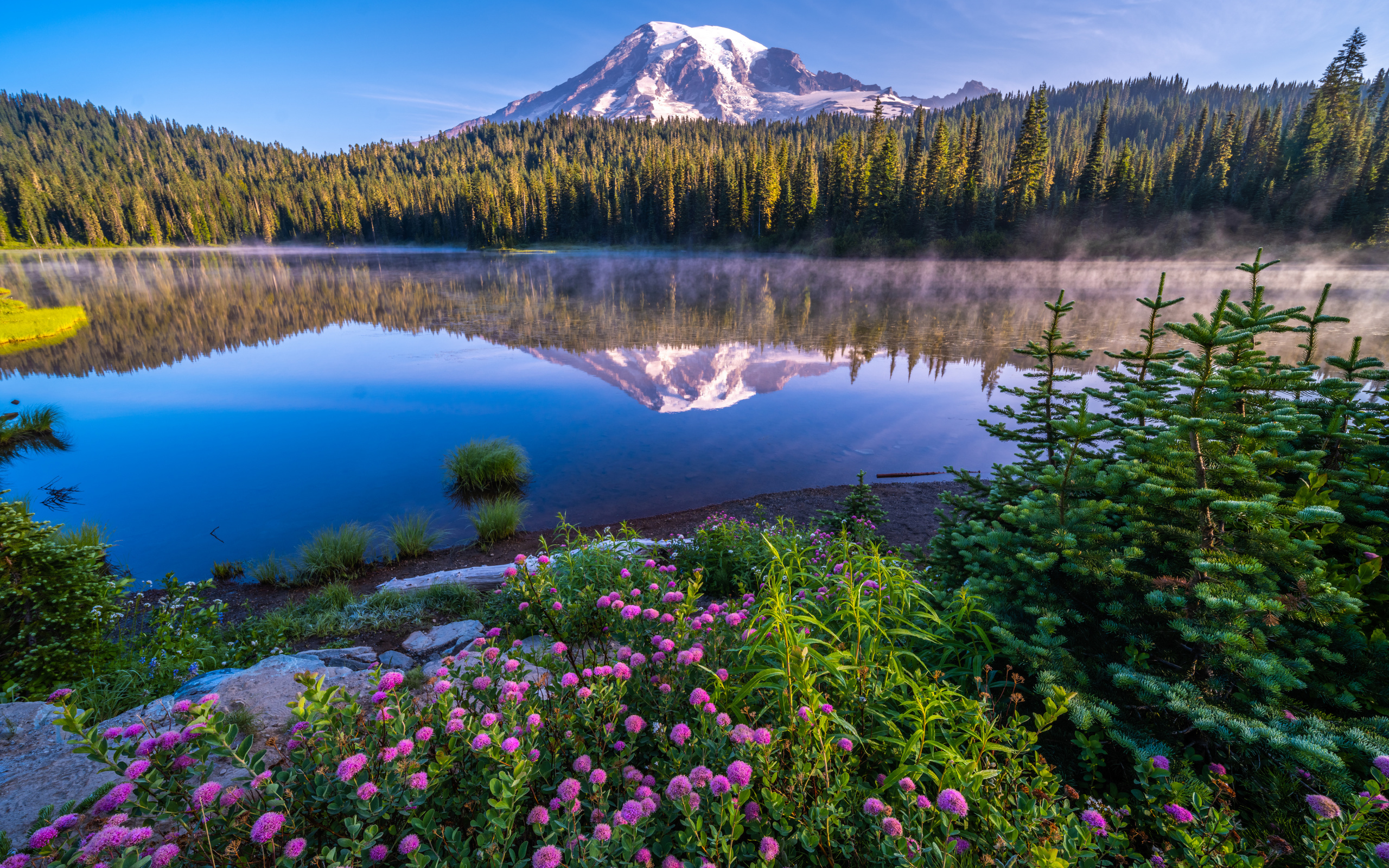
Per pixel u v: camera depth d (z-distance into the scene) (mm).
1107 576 2803
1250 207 67375
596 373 20188
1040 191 72812
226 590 7293
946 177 67000
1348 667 2518
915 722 2232
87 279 68562
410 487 10820
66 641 3713
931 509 8961
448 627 5270
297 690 3365
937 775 1992
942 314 34094
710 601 5137
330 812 1668
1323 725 2203
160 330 33000
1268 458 2934
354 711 1950
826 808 1745
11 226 126875
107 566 7852
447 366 21922
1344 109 71000
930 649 3162
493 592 5887
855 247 70500
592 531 8805
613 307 38156
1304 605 2521
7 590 3559
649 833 1717
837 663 2396
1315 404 3582
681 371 20156
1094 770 2398
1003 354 22094
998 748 2041
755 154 87125
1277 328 3082
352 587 7336
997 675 3055
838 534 6457
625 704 2479
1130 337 25328
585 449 12617
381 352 25000
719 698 2406
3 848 1721
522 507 9852
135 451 12938
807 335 27031
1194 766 2338
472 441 11492
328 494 10500
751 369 20219
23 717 3043
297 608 6148
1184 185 73688
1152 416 3463
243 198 153500
